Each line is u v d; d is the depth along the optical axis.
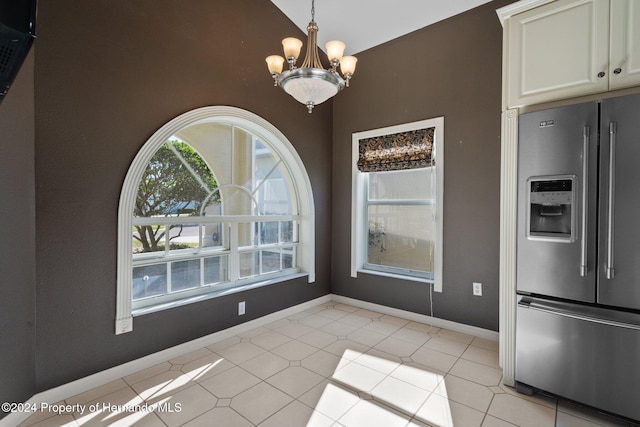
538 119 1.95
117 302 2.20
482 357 2.50
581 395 1.80
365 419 1.78
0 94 1.02
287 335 2.93
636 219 1.66
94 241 2.10
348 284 3.83
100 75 2.11
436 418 1.79
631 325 1.65
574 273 1.84
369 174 3.75
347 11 3.06
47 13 1.89
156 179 2.53
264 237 3.40
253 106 3.06
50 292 1.92
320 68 2.03
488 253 2.84
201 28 2.66
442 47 3.07
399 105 3.36
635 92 1.74
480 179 2.87
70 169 1.99
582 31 1.85
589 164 1.78
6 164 1.68
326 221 3.92
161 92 2.41
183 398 1.97
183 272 2.72
